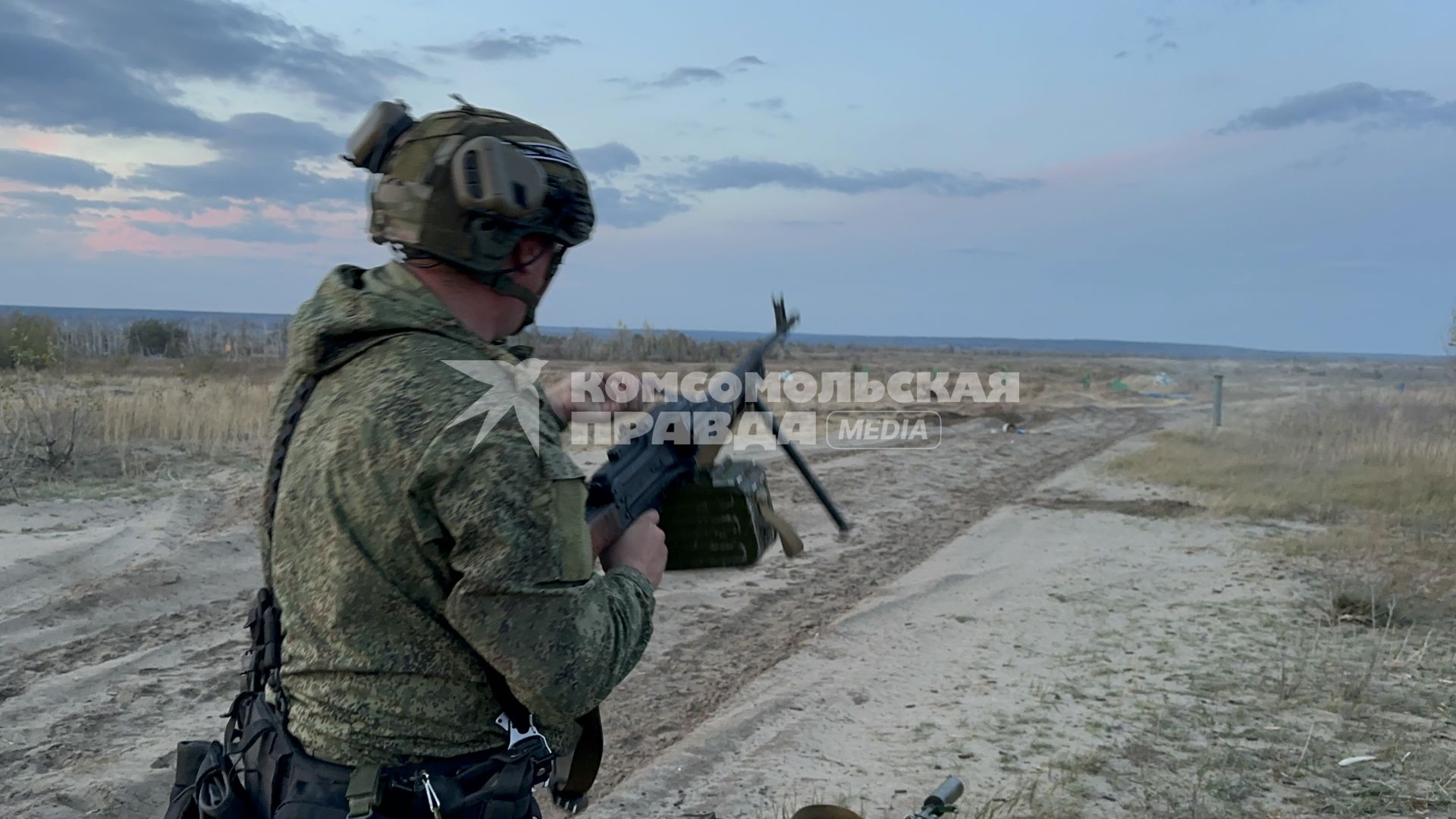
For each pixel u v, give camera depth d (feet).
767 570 28.78
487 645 4.94
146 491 33.73
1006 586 27.27
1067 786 14.80
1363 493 41.22
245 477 36.63
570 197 5.79
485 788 5.32
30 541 27.12
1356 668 20.11
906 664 20.74
